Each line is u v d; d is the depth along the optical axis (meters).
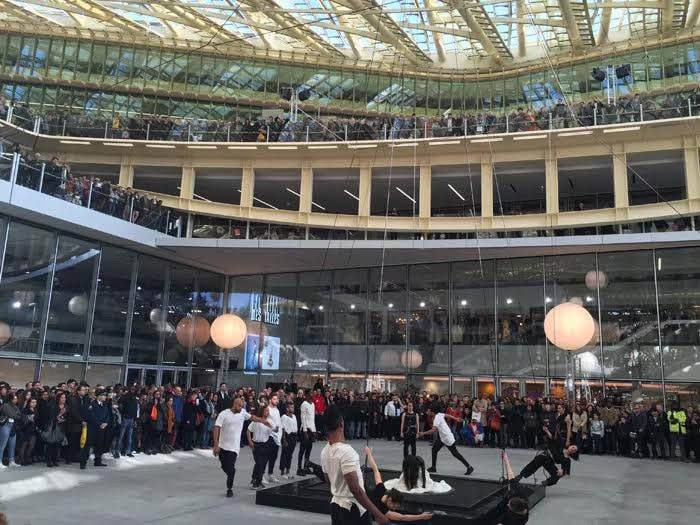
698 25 29.50
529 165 26.58
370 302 27.53
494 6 28.41
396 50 32.69
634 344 23.17
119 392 16.17
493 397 24.67
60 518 8.48
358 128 27.31
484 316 25.52
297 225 27.41
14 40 33.72
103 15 31.36
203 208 27.28
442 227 26.31
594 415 20.17
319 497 9.44
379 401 23.08
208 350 29.08
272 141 27.62
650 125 23.81
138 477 12.24
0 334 19.14
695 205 23.28
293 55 34.88
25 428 13.16
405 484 9.39
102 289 23.28
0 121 25.52
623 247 23.28
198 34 34.12
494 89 34.12
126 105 34.09
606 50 31.38
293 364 28.33
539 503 10.73
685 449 18.55
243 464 14.69
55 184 19.98
